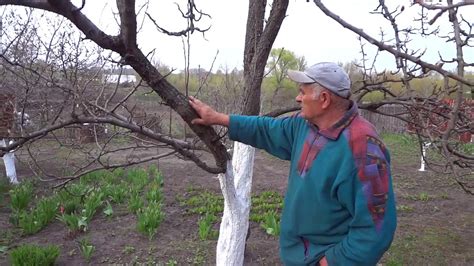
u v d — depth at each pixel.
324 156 1.95
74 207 6.73
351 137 1.90
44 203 6.54
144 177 8.73
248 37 3.48
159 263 5.23
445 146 2.17
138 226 6.09
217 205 7.44
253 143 2.37
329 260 1.92
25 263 4.61
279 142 2.30
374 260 1.82
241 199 3.43
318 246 2.03
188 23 2.80
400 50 2.37
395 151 13.83
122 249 5.65
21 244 5.77
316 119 2.04
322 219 1.97
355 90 3.32
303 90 2.03
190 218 6.86
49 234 6.12
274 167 11.28
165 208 7.38
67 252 5.56
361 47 3.65
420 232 6.40
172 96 2.27
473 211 7.50
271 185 9.12
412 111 3.13
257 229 6.38
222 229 3.48
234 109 3.75
